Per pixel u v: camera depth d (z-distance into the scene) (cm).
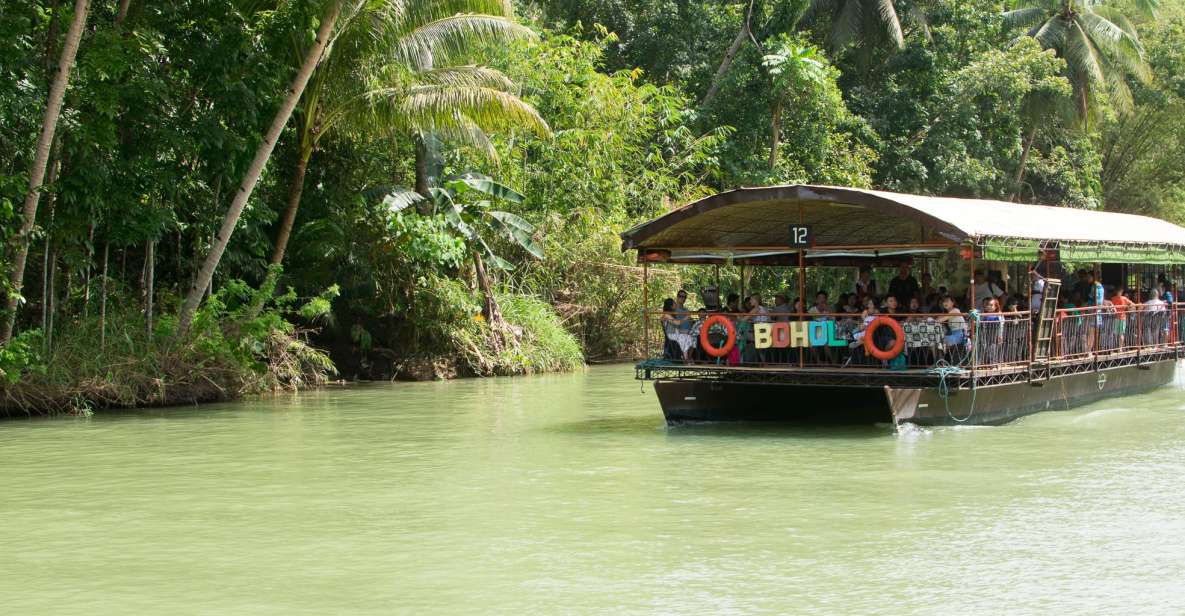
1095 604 690
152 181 1780
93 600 720
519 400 1877
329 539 877
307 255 2206
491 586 741
